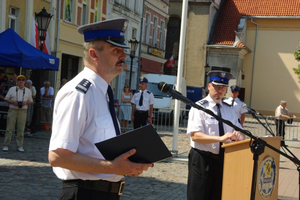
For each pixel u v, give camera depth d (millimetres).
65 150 2529
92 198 2775
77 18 21703
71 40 21266
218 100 5055
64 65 21297
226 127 5000
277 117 15508
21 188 7004
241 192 4395
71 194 2771
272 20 37719
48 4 19016
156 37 33594
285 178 9883
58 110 2596
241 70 37438
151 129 2549
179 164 10375
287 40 37531
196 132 4859
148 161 2658
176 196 7297
